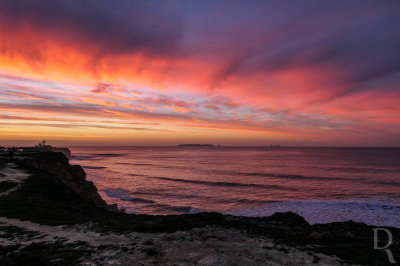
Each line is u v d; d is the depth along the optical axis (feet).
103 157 646.74
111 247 29.48
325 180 214.28
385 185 183.93
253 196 151.33
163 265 24.59
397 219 92.89
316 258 27.25
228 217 52.75
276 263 25.81
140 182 214.48
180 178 236.84
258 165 373.40
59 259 25.32
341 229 45.11
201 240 33.24
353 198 140.26
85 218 46.26
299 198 143.95
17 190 63.52
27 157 137.90
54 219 43.29
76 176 142.00
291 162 424.46
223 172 286.25
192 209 120.37
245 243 32.30
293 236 36.19
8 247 28.66
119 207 127.03
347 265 25.73
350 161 428.97
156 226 40.09
